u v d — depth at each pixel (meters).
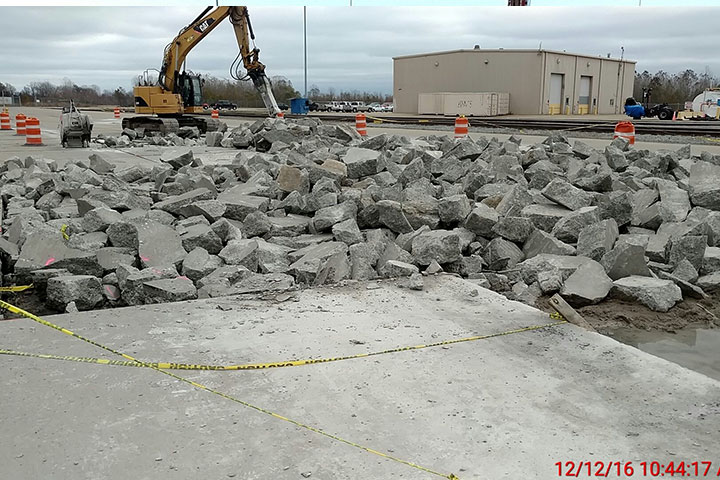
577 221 6.77
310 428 3.12
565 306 4.64
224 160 15.45
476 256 6.40
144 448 2.94
